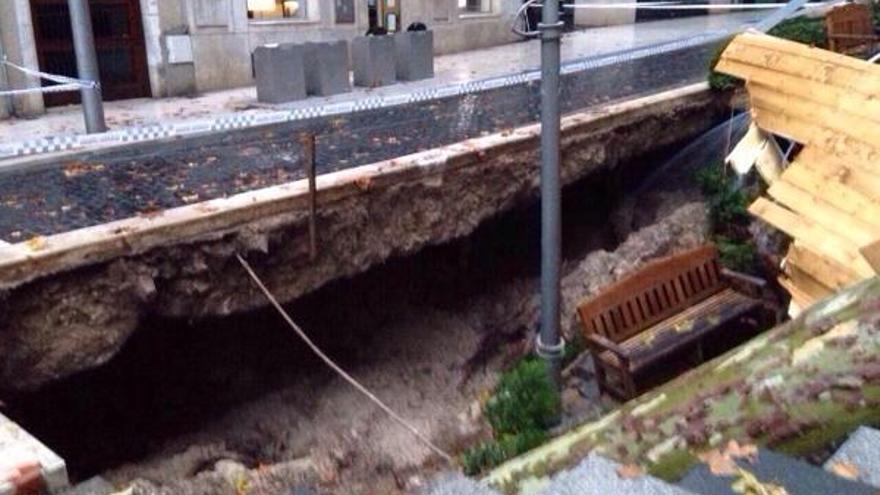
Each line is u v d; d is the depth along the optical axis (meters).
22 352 5.07
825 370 1.77
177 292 5.77
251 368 7.32
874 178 4.09
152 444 6.66
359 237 6.73
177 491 5.80
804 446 1.61
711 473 1.53
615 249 9.25
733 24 19.20
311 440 6.98
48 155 7.51
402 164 7.02
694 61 12.64
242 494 5.91
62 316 5.21
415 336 8.29
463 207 7.52
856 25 9.14
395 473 6.43
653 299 6.69
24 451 3.29
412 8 15.59
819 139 4.66
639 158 10.14
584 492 1.58
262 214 6.04
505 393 6.11
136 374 6.59
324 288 7.64
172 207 6.05
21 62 10.10
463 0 18.00
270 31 12.93
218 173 7.04
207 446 6.73
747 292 6.84
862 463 1.46
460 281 8.84
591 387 6.72
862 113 4.38
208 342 7.00
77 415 6.23
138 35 11.48
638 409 1.95
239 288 6.06
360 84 12.40
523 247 9.45
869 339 1.82
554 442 1.96
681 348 6.18
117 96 11.39
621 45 15.73
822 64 4.86
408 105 10.17
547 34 5.45
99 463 6.30
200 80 12.11
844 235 4.09
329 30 13.84
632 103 9.33
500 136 7.99
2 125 9.56
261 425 7.07
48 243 5.22
